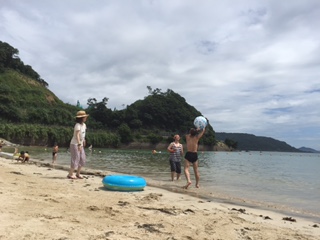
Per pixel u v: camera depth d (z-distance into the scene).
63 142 73.12
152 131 113.19
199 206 6.76
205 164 28.50
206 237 4.28
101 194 7.35
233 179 14.24
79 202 6.01
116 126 106.00
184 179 12.73
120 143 91.50
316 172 22.33
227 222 5.28
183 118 130.75
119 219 4.91
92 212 5.23
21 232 3.76
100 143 85.19
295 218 6.36
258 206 7.54
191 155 10.21
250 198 8.84
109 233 4.07
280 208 7.43
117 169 16.88
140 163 23.41
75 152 10.18
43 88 121.00
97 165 19.84
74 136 10.20
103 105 107.19
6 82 105.31
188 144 10.32
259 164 33.44
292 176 17.97
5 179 8.24
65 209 5.27
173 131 125.38
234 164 30.59
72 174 10.23
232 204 7.57
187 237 4.20
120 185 8.20
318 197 9.47
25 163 16.12
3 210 4.76
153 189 9.17
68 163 18.81
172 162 12.03
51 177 10.19
